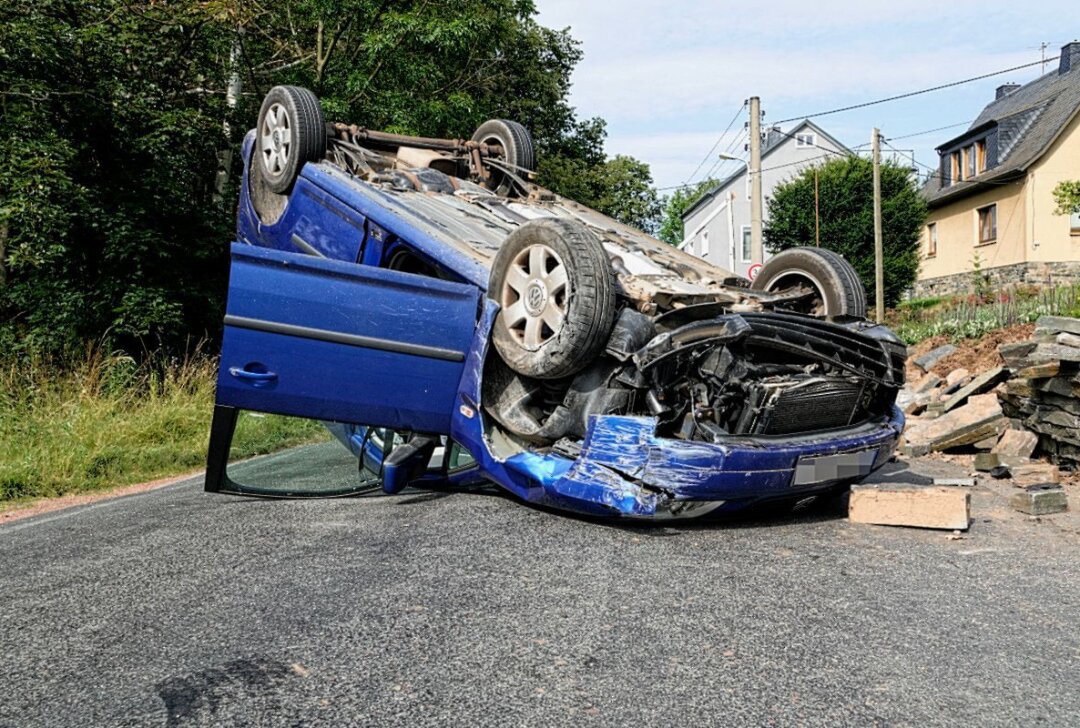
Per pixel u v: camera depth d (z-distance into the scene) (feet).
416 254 18.61
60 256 44.04
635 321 15.07
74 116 46.16
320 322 15.74
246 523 16.19
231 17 50.06
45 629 10.80
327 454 23.48
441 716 8.24
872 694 8.72
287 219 23.12
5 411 32.12
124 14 48.44
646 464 14.34
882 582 12.38
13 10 43.68
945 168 107.34
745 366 15.62
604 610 11.10
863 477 16.46
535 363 15.19
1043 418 22.09
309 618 10.86
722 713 8.29
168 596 11.90
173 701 8.63
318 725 8.07
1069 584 12.37
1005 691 8.82
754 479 14.58
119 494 23.88
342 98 59.52
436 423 16.90
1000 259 92.43
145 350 44.55
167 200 49.19
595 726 8.04
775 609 11.18
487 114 72.49
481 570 12.80
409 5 61.00
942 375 37.96
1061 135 84.58
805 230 90.89
